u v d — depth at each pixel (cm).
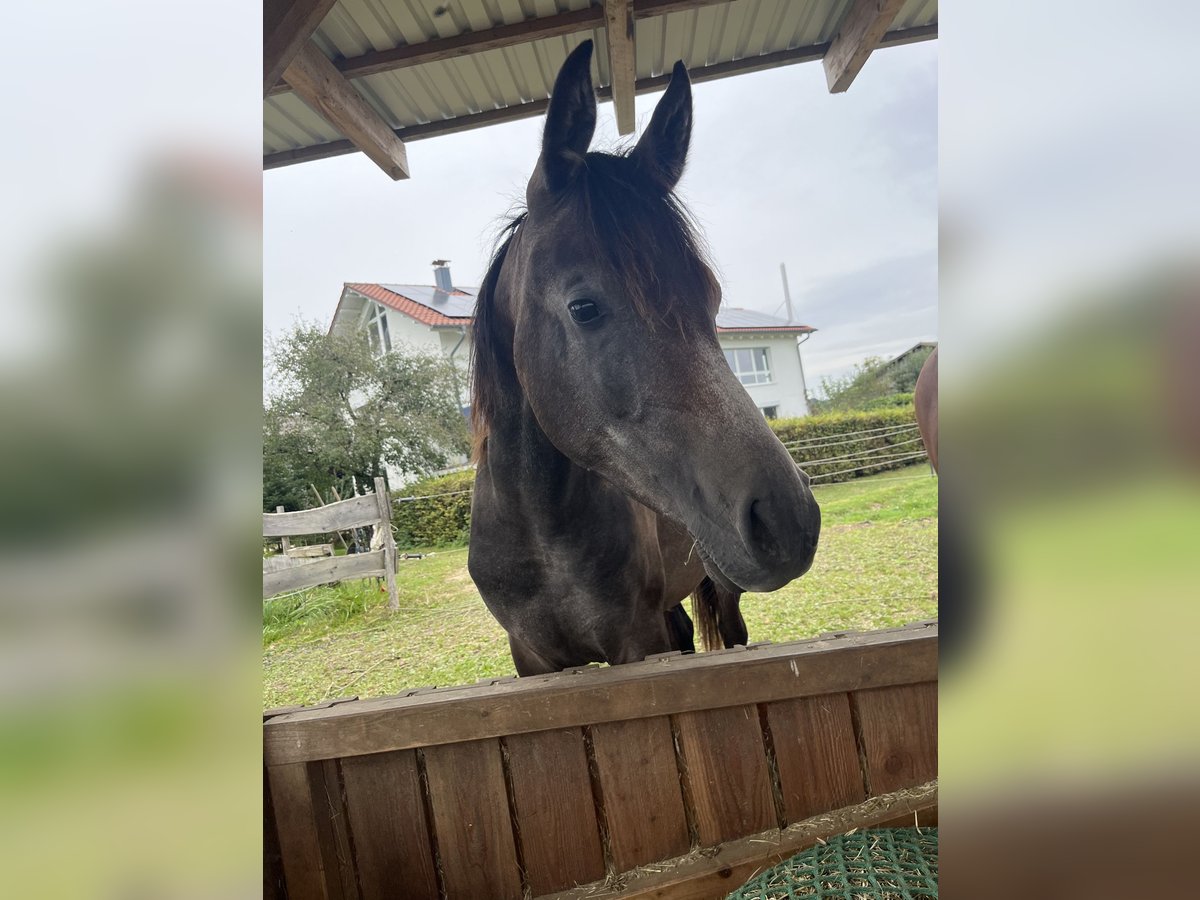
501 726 123
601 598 154
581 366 116
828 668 123
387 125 243
